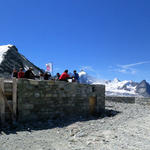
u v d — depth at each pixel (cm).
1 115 955
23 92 1042
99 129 974
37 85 1115
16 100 1017
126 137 827
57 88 1229
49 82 1182
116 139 790
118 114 1538
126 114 1545
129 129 988
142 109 1986
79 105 1384
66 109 1281
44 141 744
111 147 681
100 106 1582
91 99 1515
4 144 689
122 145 707
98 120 1240
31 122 1051
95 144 712
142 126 1075
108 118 1348
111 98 2770
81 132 891
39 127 977
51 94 1189
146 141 771
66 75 1340
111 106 2042
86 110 1440
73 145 698
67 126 1030
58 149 649
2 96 969
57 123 1088
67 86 1299
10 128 913
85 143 725
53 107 1196
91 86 1503
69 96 1309
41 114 1123
